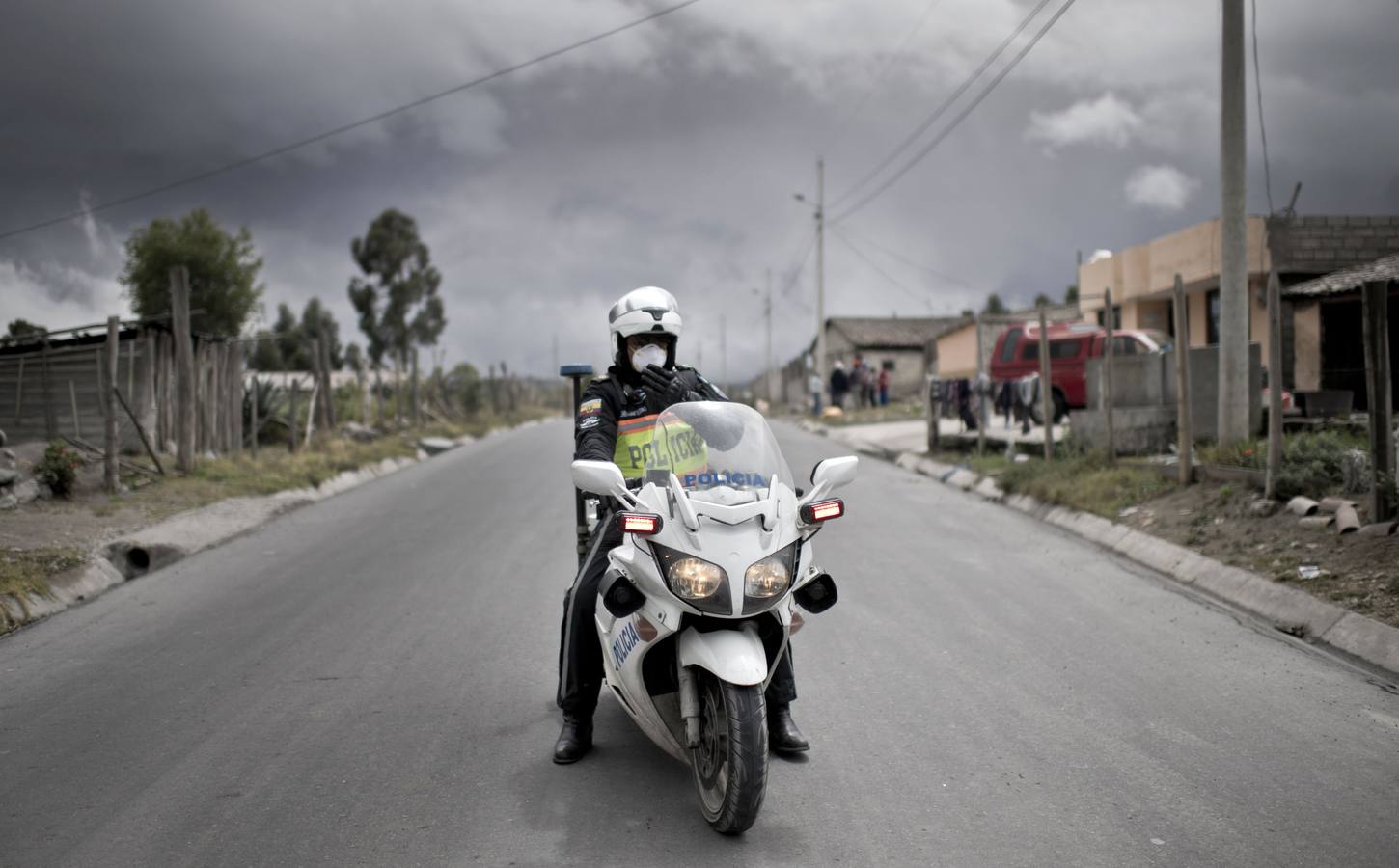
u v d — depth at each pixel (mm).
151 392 14570
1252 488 8625
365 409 23453
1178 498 9195
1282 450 8328
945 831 3477
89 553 7902
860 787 3869
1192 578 7402
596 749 4312
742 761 3230
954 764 4090
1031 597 6996
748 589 3301
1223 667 5379
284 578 7887
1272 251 17844
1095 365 12359
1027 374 20094
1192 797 3750
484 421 31844
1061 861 3252
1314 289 16156
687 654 3418
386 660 5625
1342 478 7973
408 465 17984
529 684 5188
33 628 6457
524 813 3658
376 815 3645
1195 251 20328
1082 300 26750
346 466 15203
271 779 3979
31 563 7316
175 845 3412
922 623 6309
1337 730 4445
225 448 15898
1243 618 6391
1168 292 21828
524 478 14773
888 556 8453
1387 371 6980
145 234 36188
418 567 8195
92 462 12102
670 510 3477
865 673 5301
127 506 10156
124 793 3855
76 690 5160
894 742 4340
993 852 3324
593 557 4086
